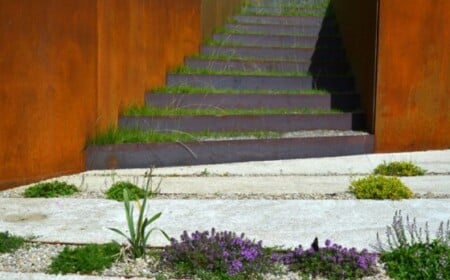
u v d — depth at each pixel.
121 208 4.82
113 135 6.45
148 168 6.42
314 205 4.96
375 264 3.63
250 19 10.83
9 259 3.74
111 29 6.58
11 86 5.34
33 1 5.49
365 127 7.76
